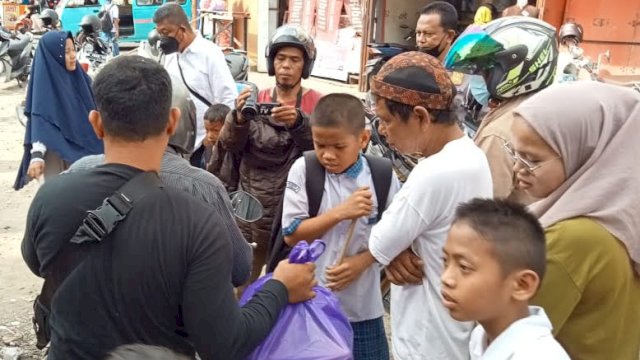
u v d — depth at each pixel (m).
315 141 2.27
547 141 1.57
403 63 1.86
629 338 1.62
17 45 12.22
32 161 3.80
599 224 1.52
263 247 3.07
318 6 13.40
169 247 1.42
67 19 15.98
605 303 1.54
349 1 12.77
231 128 2.92
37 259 1.58
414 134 1.89
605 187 1.53
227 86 4.37
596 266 1.50
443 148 1.89
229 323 1.45
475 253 1.37
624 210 1.51
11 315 3.78
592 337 1.55
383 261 1.92
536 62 2.30
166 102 1.52
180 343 1.48
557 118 1.56
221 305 1.44
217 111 3.91
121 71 1.49
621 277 1.52
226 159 3.14
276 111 2.84
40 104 3.80
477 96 2.90
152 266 1.41
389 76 1.86
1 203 5.87
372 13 11.74
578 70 6.60
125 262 1.41
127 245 1.41
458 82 3.62
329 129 2.20
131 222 1.42
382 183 2.34
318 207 2.33
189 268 1.43
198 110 4.36
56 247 1.43
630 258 1.55
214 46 4.44
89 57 10.77
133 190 1.45
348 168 2.33
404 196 1.85
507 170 2.25
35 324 1.69
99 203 1.44
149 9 16.50
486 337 1.50
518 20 2.41
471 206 1.44
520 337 1.36
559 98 1.58
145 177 1.48
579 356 1.57
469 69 2.45
